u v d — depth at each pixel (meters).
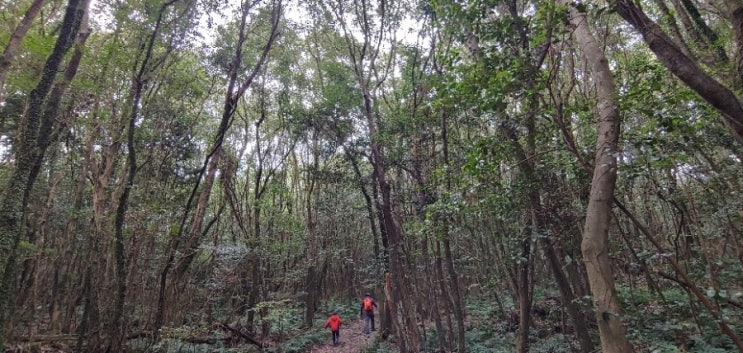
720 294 4.18
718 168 7.16
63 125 11.91
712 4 7.23
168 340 10.30
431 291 12.12
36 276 10.80
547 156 6.14
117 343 9.90
